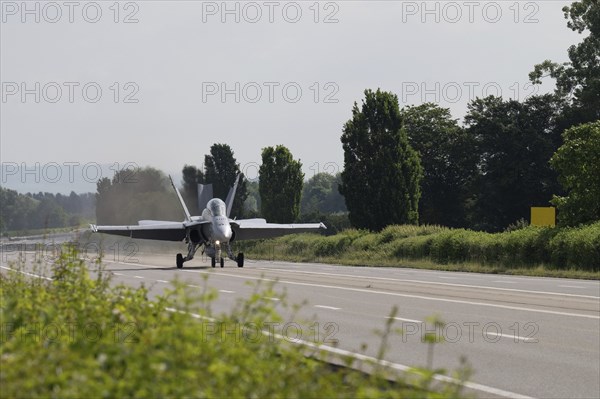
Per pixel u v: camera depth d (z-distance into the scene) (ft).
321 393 67.97
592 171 451.12
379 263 489.26
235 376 68.44
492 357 137.59
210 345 76.79
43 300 111.24
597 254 372.79
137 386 65.16
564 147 458.09
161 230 485.97
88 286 119.34
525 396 106.83
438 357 137.49
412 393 69.36
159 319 90.84
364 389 69.67
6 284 147.95
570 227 427.33
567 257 388.57
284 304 97.55
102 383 67.87
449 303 231.09
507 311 209.36
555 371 124.67
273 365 75.82
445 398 68.44
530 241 414.62
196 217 516.32
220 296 253.24
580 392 109.29
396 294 262.67
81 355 73.87
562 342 154.71
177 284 103.55
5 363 72.95
